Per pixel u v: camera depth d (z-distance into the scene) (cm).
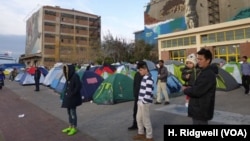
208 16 5381
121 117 875
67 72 714
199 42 3356
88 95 1258
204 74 398
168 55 3797
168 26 6138
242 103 1025
